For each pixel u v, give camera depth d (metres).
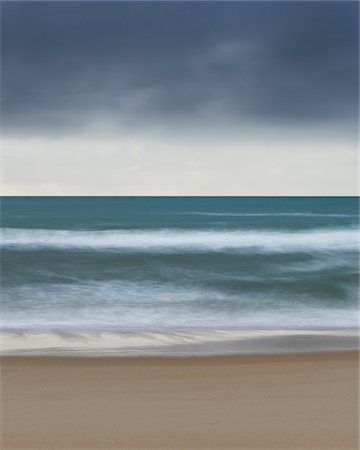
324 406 7.55
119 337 12.89
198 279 21.27
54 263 23.53
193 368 9.83
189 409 7.42
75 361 10.37
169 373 9.45
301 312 16.80
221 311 16.77
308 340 12.74
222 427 6.71
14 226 44.06
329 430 6.62
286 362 10.33
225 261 24.53
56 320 15.32
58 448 6.06
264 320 15.66
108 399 7.87
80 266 23.19
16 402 7.73
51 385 8.62
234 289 19.72
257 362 10.33
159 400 7.83
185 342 12.44
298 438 6.36
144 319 15.59
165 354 11.16
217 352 11.41
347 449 6.06
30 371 9.53
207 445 6.15
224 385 8.66
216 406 7.55
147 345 12.09
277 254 25.86
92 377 9.15
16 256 24.47
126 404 7.64
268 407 7.50
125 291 19.42
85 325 14.66
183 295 18.88
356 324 15.14
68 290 19.47
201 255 25.52
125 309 16.81
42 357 10.73
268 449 6.04
